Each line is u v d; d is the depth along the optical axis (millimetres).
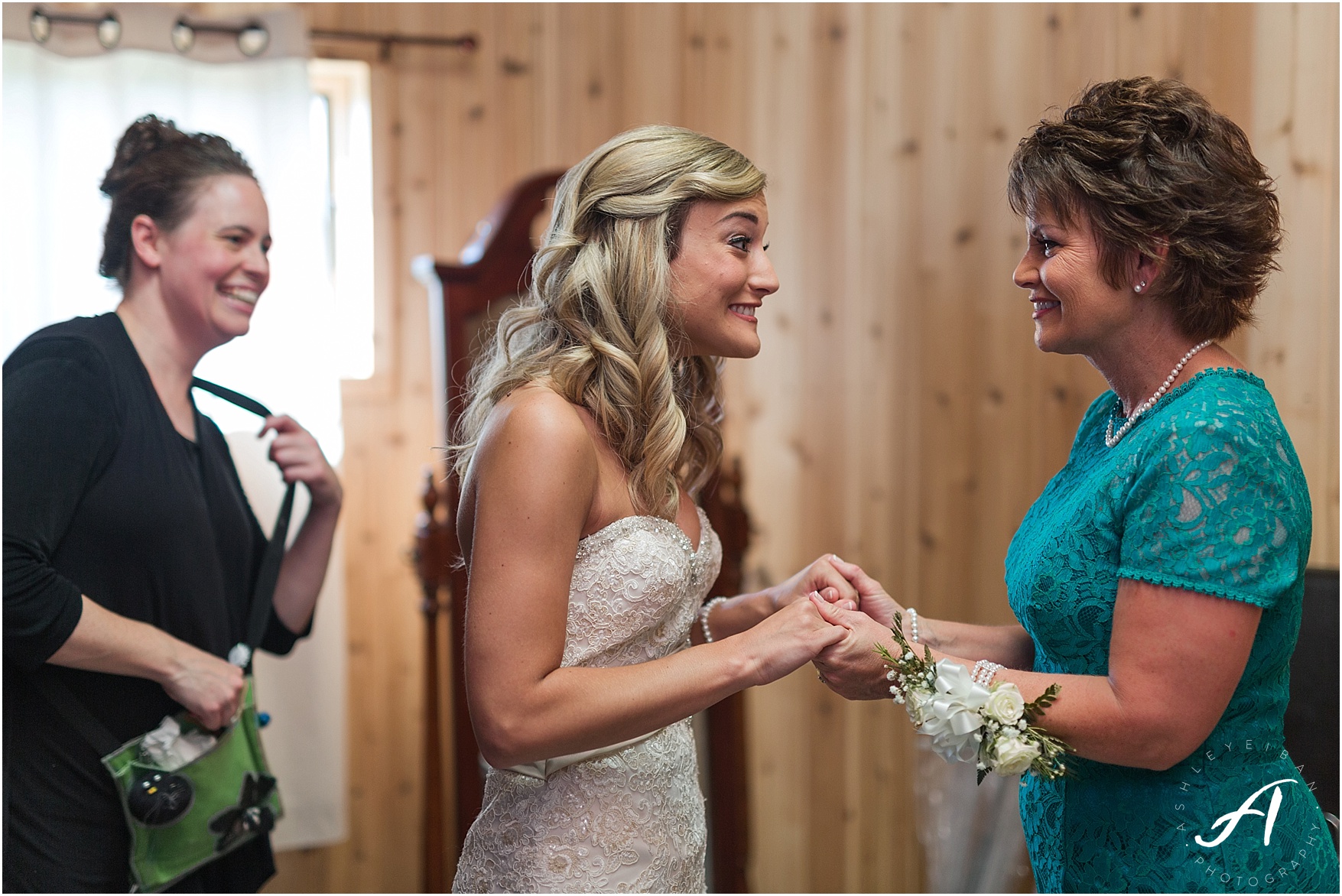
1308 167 2615
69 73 2510
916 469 3381
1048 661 1491
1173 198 1310
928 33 3332
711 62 3363
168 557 2232
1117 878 1382
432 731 2828
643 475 1498
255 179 2486
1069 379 3268
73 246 2498
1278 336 2641
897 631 1429
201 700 2188
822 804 3438
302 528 2627
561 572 1364
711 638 1821
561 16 3303
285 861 3189
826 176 3373
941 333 3352
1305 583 2031
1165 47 2936
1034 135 1442
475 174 3264
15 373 2125
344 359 3197
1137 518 1303
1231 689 1263
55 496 2074
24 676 2086
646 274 1509
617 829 1484
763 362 3389
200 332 2410
